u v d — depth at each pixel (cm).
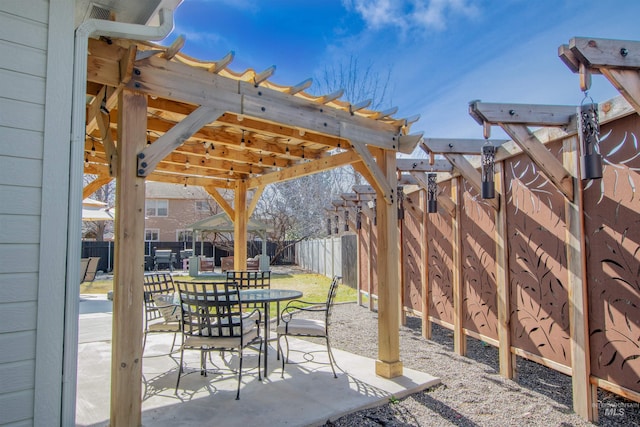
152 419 263
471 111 291
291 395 305
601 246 276
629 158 258
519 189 361
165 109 311
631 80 215
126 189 231
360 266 768
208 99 267
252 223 1376
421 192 550
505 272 371
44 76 174
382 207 361
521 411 289
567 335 304
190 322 321
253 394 308
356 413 282
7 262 162
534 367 397
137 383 227
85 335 489
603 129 277
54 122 174
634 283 254
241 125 357
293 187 1797
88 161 478
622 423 270
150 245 1758
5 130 164
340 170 1727
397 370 349
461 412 287
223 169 564
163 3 216
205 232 1591
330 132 328
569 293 296
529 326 343
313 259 1498
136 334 228
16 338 163
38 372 166
